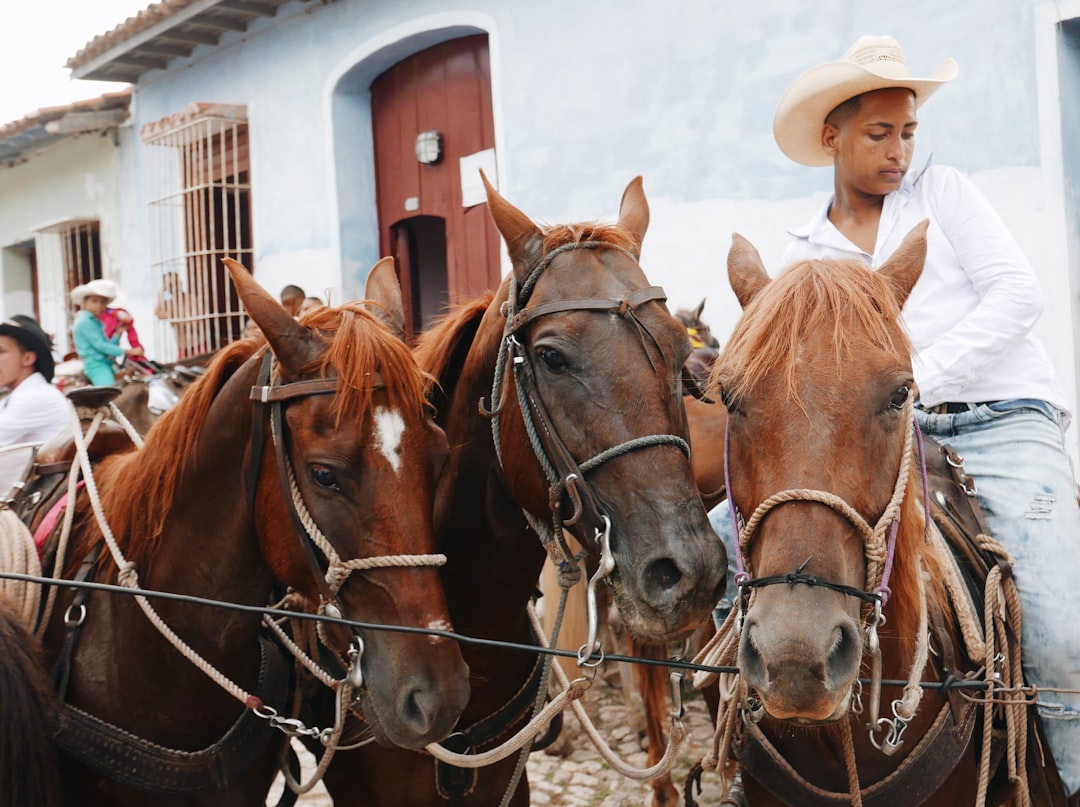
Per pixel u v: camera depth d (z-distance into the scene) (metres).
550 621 5.27
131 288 10.66
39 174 12.01
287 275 8.92
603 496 2.28
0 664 2.12
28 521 2.80
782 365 2.04
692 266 6.28
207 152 9.70
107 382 7.73
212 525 2.42
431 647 2.14
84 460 2.68
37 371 4.32
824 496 1.94
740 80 5.96
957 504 2.63
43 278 12.18
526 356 2.43
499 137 7.24
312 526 2.20
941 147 5.24
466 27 7.45
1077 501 2.67
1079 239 4.94
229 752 2.47
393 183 8.48
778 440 2.01
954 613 2.48
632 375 2.29
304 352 2.23
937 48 5.21
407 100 8.27
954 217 2.73
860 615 2.08
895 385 2.03
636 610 2.20
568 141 6.84
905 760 2.28
